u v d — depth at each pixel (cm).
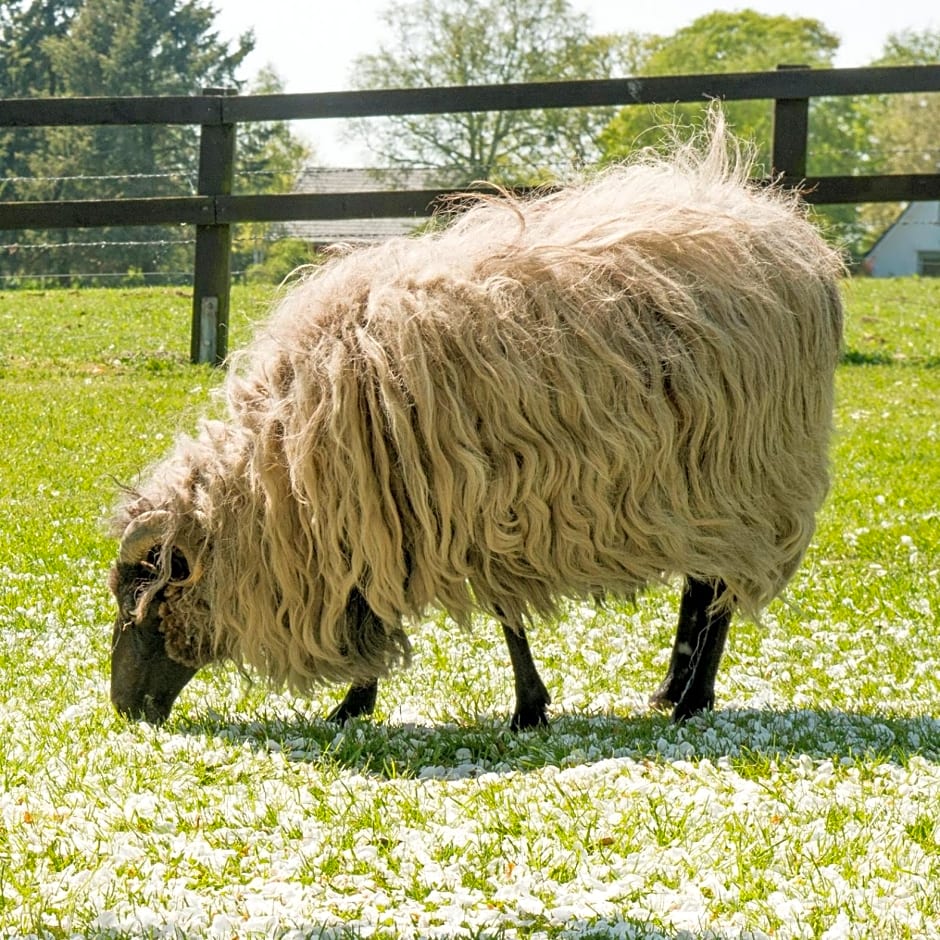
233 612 625
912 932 404
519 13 6269
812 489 662
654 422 601
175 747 589
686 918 416
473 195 693
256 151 6319
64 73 6756
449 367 583
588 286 604
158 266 5306
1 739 601
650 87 1575
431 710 693
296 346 606
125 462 1238
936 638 814
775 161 1599
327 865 460
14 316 2195
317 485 591
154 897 436
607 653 798
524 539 599
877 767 545
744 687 724
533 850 472
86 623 834
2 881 443
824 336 659
